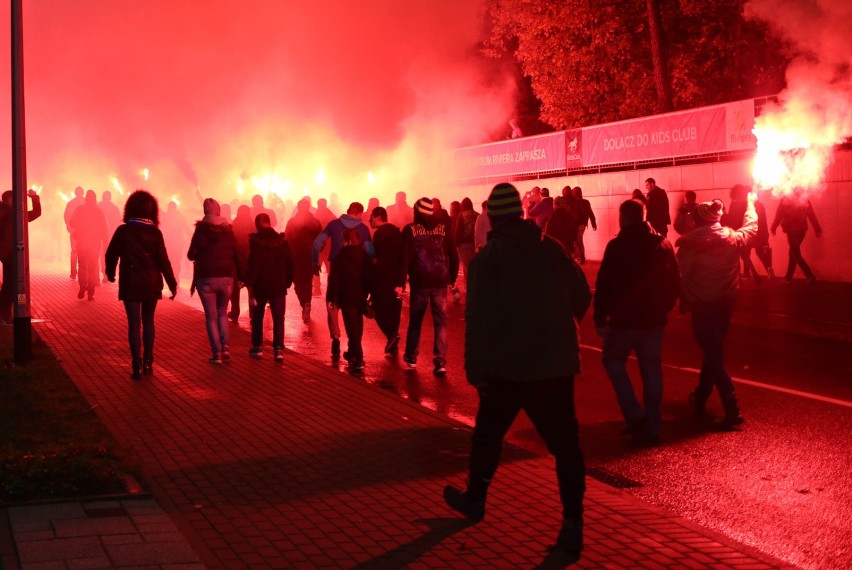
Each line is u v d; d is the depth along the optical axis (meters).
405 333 15.05
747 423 8.85
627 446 8.17
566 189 25.09
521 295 5.62
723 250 8.60
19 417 9.06
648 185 21.66
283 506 6.34
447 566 5.30
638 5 29.23
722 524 6.25
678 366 11.73
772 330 14.61
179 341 13.98
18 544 5.45
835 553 5.75
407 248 11.59
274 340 12.26
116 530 5.70
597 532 5.87
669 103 27.08
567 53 30.19
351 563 5.34
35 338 13.84
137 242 11.05
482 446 5.93
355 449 7.82
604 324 8.29
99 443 7.71
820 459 7.68
